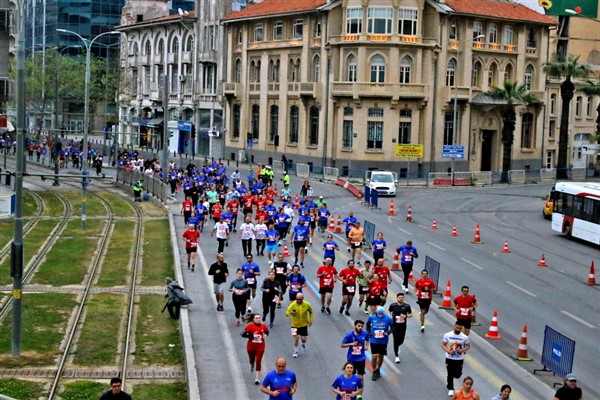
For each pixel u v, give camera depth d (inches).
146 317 1467.8
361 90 4111.7
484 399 1093.8
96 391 1074.1
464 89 4296.3
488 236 2546.8
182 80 5541.3
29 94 5684.1
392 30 4094.5
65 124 6968.5
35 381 1110.4
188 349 1221.7
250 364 1178.6
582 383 1180.5
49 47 6535.4
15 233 1210.6
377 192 3267.7
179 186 3538.4
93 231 2463.1
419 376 1183.6
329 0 4227.4
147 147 5861.2
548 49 4670.3
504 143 4276.6
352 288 1496.1
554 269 2049.7
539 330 1457.9
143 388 1096.8
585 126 5004.9
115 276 1811.0
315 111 4431.6
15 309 1208.8
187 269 1900.8
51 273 1811.0
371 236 2300.7
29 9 7583.7
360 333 1106.1
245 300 1428.4
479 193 3779.5
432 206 3245.6
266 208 2310.5
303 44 4461.1
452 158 4099.4
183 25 5492.1
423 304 1401.3
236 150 5017.2
